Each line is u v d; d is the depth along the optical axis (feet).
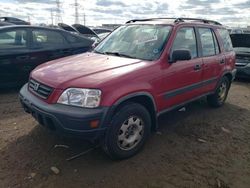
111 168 11.70
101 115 10.74
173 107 14.90
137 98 12.48
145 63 13.06
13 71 20.80
